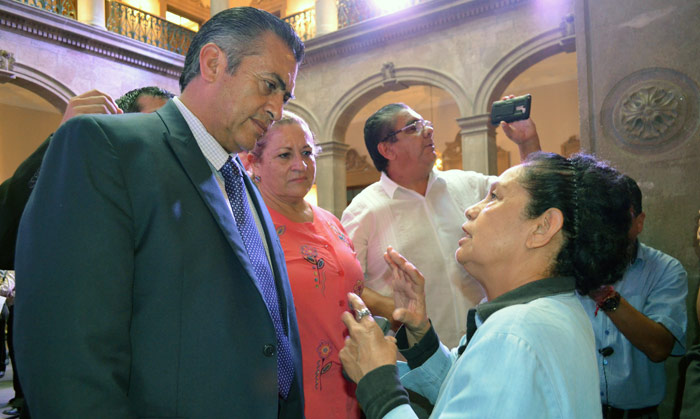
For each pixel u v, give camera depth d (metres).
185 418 1.03
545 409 0.84
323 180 10.68
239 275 1.15
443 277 2.40
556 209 1.03
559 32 8.04
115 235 1.01
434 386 1.42
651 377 1.95
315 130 10.81
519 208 1.06
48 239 0.97
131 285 1.02
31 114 12.52
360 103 10.51
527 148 2.24
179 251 1.07
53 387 0.90
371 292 2.27
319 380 1.73
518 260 1.06
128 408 0.95
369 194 2.56
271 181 1.86
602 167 1.09
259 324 1.14
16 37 8.76
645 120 2.71
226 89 1.23
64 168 1.03
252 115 1.25
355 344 1.13
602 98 2.85
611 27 2.84
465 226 1.14
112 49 9.98
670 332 1.91
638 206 1.89
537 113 12.22
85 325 0.93
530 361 0.85
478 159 8.84
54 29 9.10
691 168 2.61
